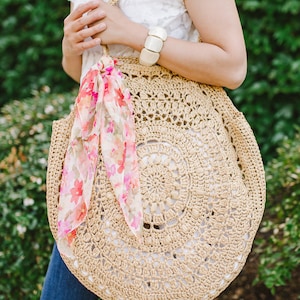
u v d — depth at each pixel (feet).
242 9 13.47
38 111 10.51
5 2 15.56
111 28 5.74
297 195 9.23
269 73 13.61
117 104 5.67
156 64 5.80
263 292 9.41
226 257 5.75
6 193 9.28
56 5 15.46
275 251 9.03
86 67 6.11
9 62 16.03
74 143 5.69
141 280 5.65
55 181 5.85
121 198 5.54
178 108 5.74
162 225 5.65
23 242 9.23
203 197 5.65
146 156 5.65
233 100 14.16
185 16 5.85
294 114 13.71
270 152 13.82
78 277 5.74
